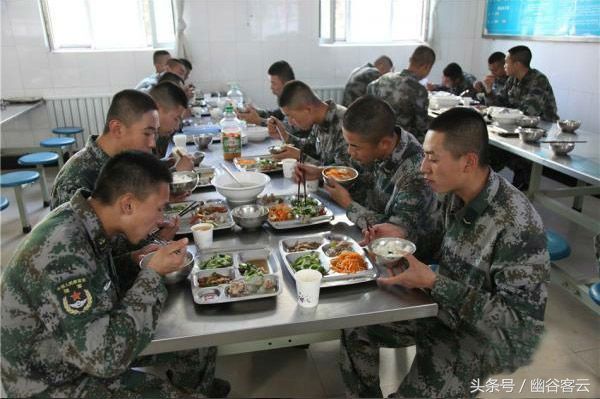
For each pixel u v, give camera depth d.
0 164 5.21
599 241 2.04
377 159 1.90
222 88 5.54
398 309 1.26
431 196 1.76
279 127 3.09
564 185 4.64
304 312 1.24
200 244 1.58
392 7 5.74
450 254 1.52
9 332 1.12
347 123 1.77
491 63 4.69
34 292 1.08
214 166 2.54
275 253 1.56
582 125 4.46
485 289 1.43
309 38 5.55
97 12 5.12
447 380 1.46
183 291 1.35
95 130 5.34
